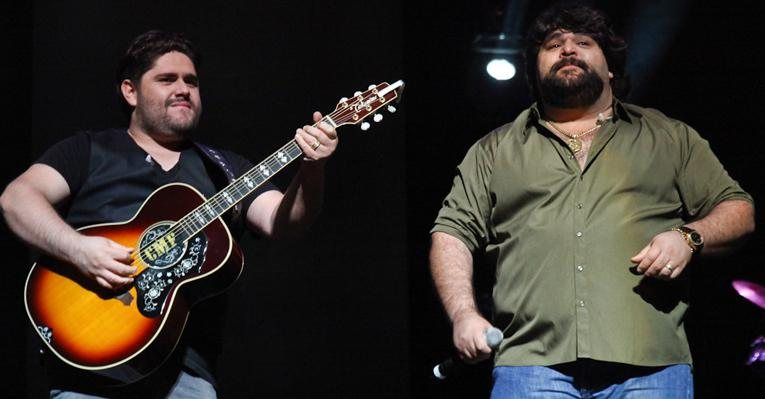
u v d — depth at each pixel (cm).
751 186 653
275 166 450
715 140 666
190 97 470
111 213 442
